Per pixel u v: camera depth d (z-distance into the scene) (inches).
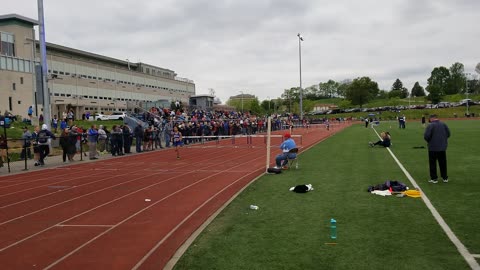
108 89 3034.0
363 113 4790.8
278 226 294.5
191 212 352.2
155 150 1095.6
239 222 309.3
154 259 237.9
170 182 526.6
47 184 538.3
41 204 406.9
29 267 232.2
